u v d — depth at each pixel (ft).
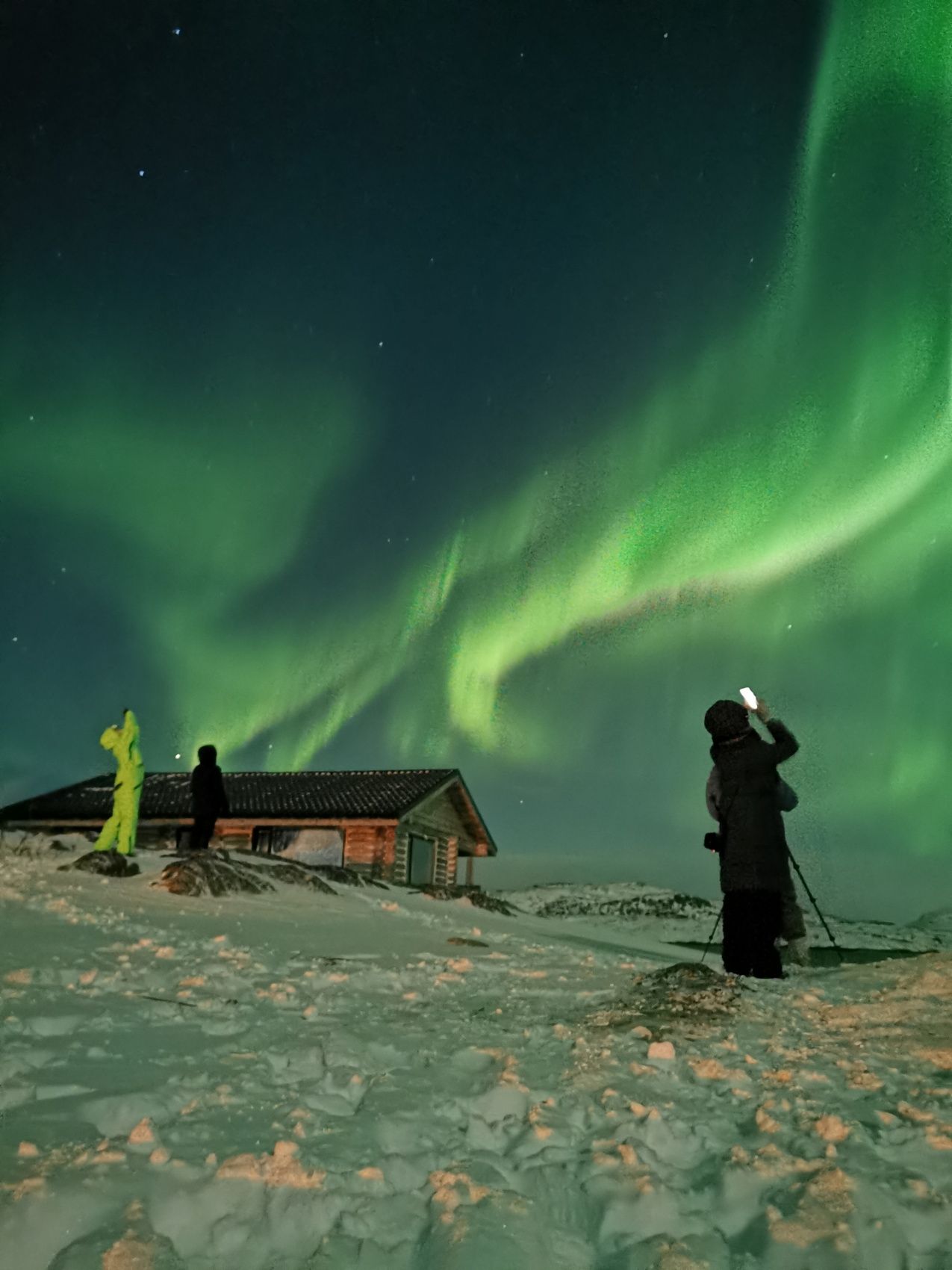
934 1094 11.37
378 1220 8.18
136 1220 7.67
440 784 88.48
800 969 24.94
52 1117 9.65
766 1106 10.92
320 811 81.35
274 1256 7.65
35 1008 14.10
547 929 50.62
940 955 22.76
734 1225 8.41
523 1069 12.19
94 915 25.77
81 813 84.58
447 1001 17.88
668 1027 14.93
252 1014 15.03
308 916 34.35
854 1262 7.50
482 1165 9.20
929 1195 8.54
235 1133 9.47
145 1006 14.84
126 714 47.21
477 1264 7.34
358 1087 11.24
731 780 24.18
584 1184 8.90
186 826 84.33
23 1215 7.55
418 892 57.72
